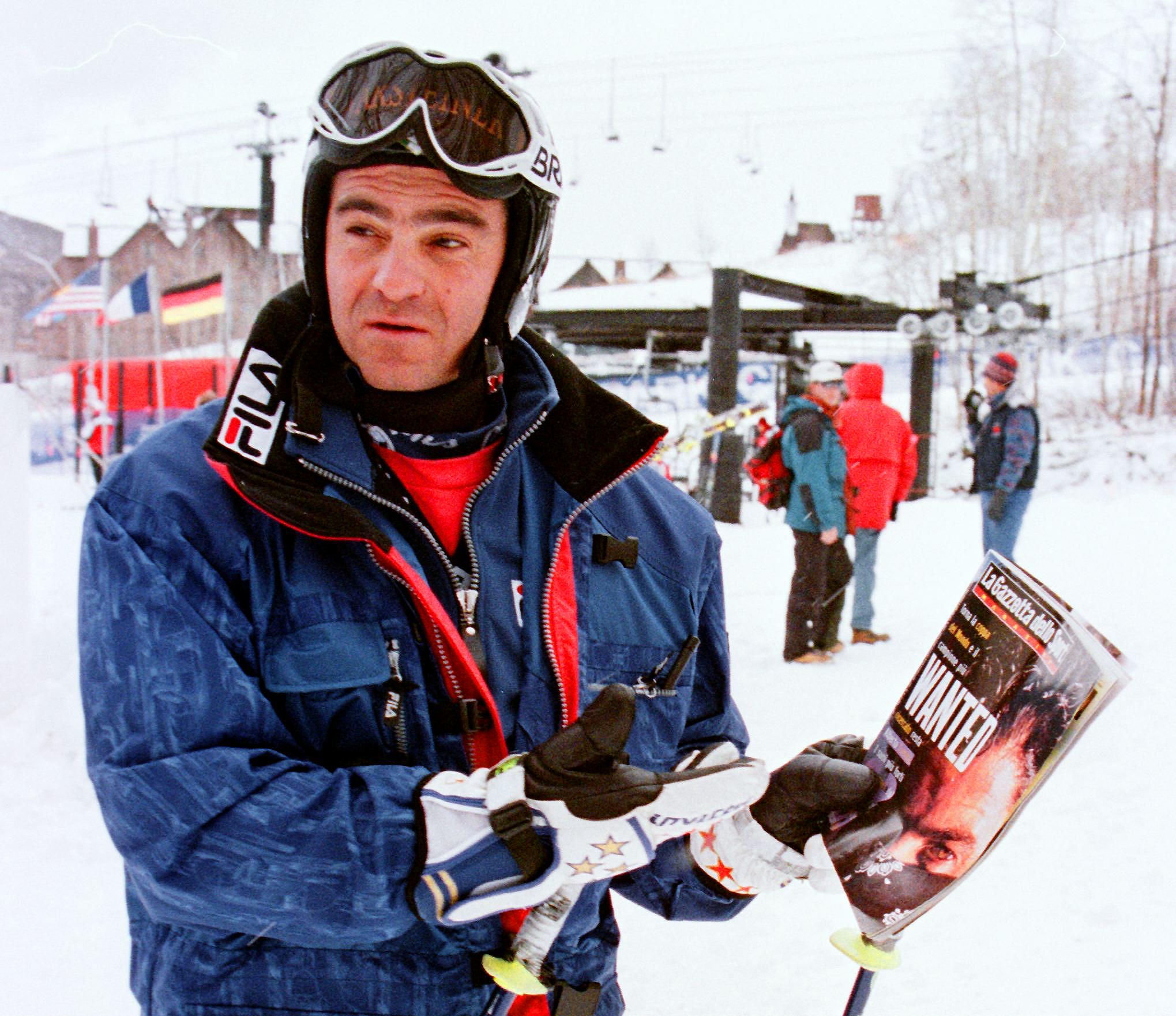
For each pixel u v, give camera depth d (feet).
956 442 76.02
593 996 3.60
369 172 3.16
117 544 3.06
